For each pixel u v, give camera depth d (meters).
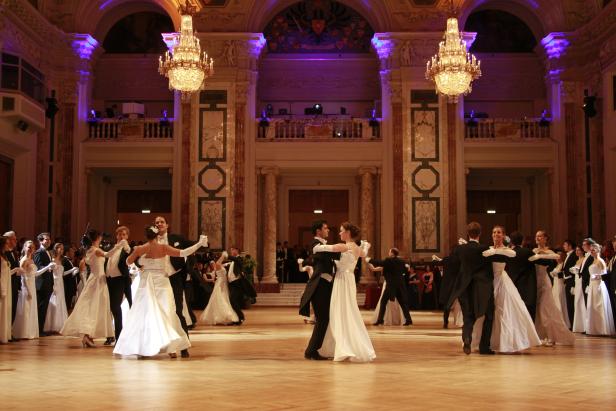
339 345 7.84
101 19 24.16
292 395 5.63
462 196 22.23
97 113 23.75
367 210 22.70
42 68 21.64
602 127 21.48
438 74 16.84
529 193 25.09
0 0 17.97
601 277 11.96
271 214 22.66
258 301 21.88
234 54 22.59
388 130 22.55
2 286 10.34
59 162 22.22
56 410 5.01
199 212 22.34
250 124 22.62
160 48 24.94
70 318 9.70
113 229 25.14
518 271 9.75
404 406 5.16
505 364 7.69
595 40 21.55
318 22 25.17
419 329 13.23
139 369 7.24
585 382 6.36
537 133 22.86
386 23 22.69
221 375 6.78
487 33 24.94
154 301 8.23
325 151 22.89
